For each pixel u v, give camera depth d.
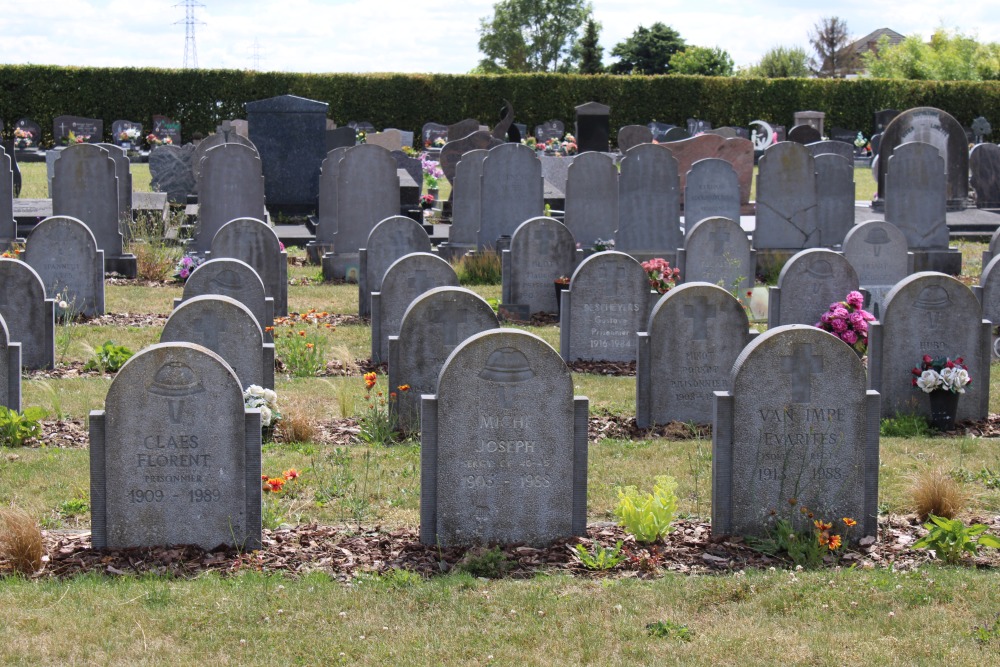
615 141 54.50
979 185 28.55
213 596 7.30
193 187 28.92
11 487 9.50
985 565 8.08
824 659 6.52
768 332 8.55
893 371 12.24
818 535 8.22
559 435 8.34
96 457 8.04
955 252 21.42
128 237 22.41
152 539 8.16
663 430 11.77
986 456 10.98
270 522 8.74
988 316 15.69
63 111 49.53
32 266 16.84
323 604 7.24
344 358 14.27
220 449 8.11
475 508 8.36
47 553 8.09
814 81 55.34
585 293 14.48
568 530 8.45
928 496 9.12
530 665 6.46
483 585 7.58
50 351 13.88
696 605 7.26
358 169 20.92
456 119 52.97
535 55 103.75
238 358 11.66
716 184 21.52
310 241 24.55
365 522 8.92
